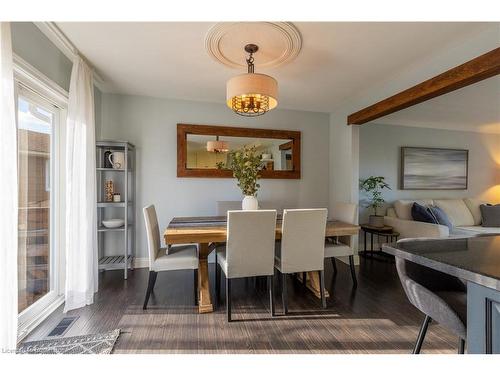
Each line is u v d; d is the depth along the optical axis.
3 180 1.40
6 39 1.43
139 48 2.24
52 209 2.33
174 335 1.86
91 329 1.93
